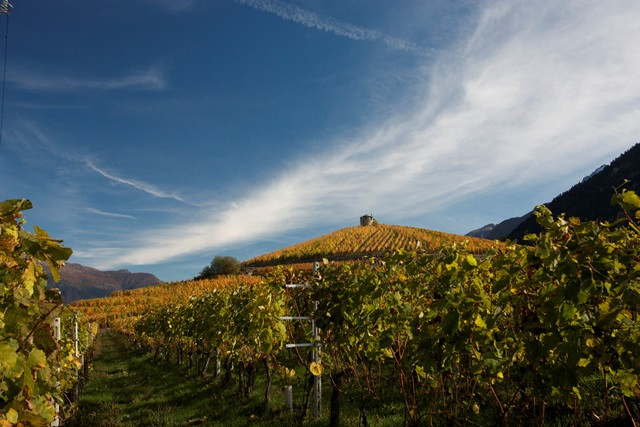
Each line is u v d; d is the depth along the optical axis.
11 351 1.92
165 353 17.39
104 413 8.16
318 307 6.38
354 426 5.76
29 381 2.16
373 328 5.11
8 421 1.93
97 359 21.36
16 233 2.27
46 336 2.54
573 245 2.63
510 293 3.21
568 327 2.67
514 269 3.00
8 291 2.33
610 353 2.85
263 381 9.62
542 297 2.80
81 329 12.90
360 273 5.66
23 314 2.32
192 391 9.89
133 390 11.12
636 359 2.49
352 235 89.44
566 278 2.61
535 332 3.12
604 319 2.52
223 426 6.84
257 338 7.44
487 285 4.21
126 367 17.16
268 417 7.02
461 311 3.32
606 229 2.65
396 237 82.31
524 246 3.17
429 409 4.59
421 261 4.00
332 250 77.31
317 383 6.57
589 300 2.72
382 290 4.66
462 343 3.30
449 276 3.46
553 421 4.66
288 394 7.16
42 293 2.71
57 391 3.48
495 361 3.21
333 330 5.80
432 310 3.59
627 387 2.79
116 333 35.00
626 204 2.63
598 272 2.48
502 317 3.44
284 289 7.22
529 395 3.55
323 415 6.60
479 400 4.79
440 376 4.13
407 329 4.48
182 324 13.65
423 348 3.69
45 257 2.36
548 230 2.87
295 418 6.65
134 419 7.96
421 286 4.36
